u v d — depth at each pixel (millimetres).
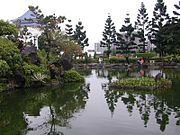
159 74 26922
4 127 14117
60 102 20359
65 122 14648
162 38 59312
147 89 24609
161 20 62188
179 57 55938
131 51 71312
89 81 34438
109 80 34844
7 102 20688
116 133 12406
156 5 62062
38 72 29016
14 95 23766
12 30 28719
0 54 25875
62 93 24672
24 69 28047
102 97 22016
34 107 18781
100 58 70500
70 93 24609
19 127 14055
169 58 57781
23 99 21812
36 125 14344
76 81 33688
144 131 12555
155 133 12234
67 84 31406
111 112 16500
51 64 32000
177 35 57031
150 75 36062
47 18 35688
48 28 36281
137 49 73688
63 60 33594
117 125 13648
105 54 76938
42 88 27984
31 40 42906
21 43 30641
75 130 13086
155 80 26391
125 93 23469
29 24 50062
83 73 47438
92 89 27000
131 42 69000
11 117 16172
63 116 16016
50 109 18062
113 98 21297
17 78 27500
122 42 69438
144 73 39406
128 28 67938
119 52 71688
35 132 13125
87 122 14414
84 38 75938
